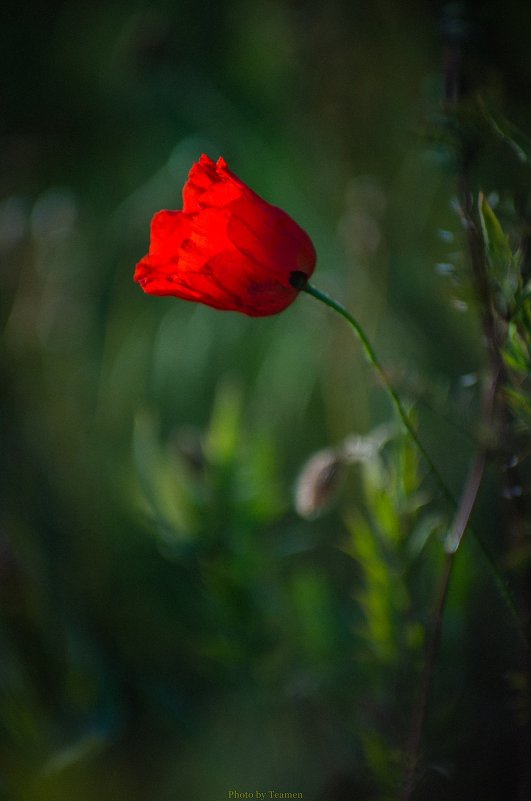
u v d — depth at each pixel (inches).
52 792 36.6
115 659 39.1
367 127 44.2
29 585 37.4
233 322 49.9
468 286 31.0
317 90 44.4
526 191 31.6
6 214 46.2
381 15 42.4
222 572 35.4
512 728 35.1
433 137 30.8
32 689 37.1
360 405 42.0
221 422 36.0
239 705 37.5
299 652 36.1
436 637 31.6
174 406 49.9
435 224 42.3
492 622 36.6
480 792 34.9
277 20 46.4
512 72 37.2
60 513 46.2
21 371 49.3
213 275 30.2
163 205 49.9
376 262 41.9
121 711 37.8
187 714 38.3
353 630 34.3
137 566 39.2
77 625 38.7
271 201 48.3
